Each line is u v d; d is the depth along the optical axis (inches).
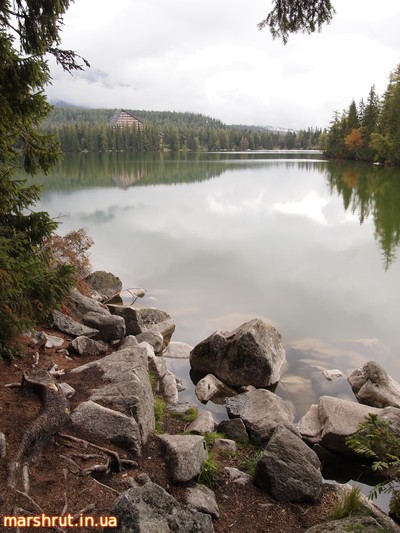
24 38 214.8
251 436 235.8
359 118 3572.8
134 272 612.7
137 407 200.1
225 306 482.9
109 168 2812.5
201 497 164.2
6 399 187.9
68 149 5364.2
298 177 2202.3
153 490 135.7
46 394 186.1
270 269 629.3
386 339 400.2
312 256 702.5
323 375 330.3
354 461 228.8
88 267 555.5
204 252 725.9
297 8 242.8
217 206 1242.6
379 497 200.8
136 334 388.5
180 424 243.6
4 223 253.0
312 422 250.1
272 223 992.9
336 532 145.3
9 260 205.2
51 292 232.5
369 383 299.3
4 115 199.6
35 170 240.2
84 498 146.6
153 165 3193.9
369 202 1295.5
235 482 183.5
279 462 179.2
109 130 5713.6
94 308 382.9
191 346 383.2
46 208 1147.3
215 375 327.6
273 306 483.2
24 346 262.8
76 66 235.3
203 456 186.4
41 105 206.1
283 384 318.7
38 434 164.6
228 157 4817.9
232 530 156.6
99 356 295.3
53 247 488.1
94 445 172.6
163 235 853.8
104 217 1033.5
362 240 815.7
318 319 445.7
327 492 183.5
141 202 1294.3
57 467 158.2
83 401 203.8
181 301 499.5
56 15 211.6
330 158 4210.1
